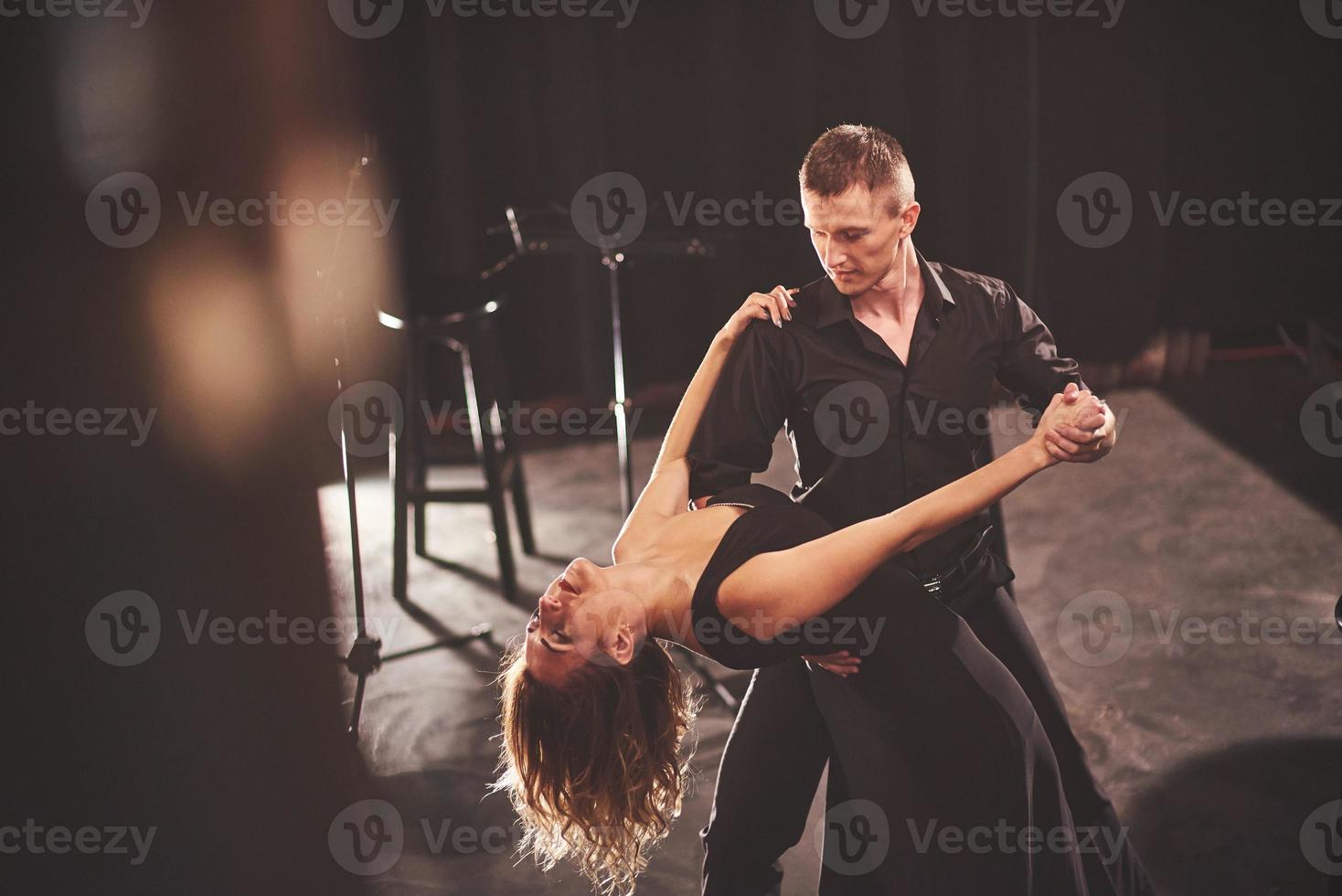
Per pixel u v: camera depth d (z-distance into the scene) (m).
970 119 5.06
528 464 4.75
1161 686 2.83
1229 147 5.02
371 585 3.64
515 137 4.94
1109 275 5.06
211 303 3.44
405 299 3.61
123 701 2.70
